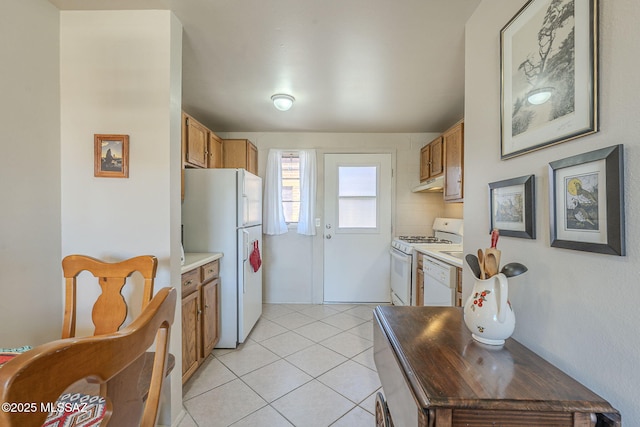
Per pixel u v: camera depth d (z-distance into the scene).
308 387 1.80
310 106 2.60
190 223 2.32
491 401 0.63
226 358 2.16
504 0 1.10
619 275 0.65
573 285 0.77
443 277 2.00
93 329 1.44
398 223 3.51
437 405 0.62
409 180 3.49
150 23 1.41
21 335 1.24
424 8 1.32
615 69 0.65
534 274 0.93
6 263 1.17
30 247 1.28
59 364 0.38
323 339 2.50
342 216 3.52
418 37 1.55
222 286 2.32
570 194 0.77
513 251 1.04
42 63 1.32
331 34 1.54
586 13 0.72
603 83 0.68
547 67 0.86
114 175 1.43
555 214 0.82
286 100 2.34
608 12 0.67
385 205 3.50
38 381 0.35
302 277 3.53
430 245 2.74
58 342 0.39
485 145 1.23
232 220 2.32
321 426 1.47
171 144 1.45
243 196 2.35
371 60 1.80
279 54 1.73
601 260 0.69
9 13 1.17
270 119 2.98
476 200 1.31
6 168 1.17
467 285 1.39
